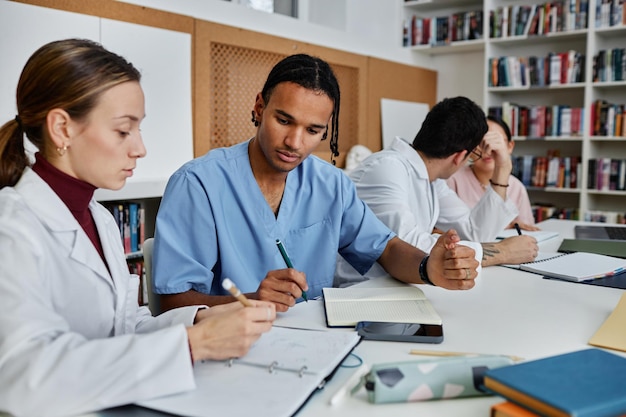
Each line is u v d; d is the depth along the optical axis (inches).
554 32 156.3
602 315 42.1
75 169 33.3
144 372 26.8
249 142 54.1
